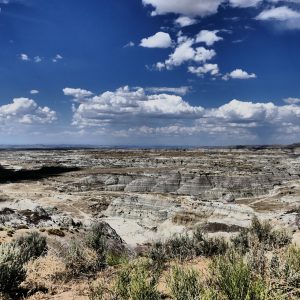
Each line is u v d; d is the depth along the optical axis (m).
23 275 9.98
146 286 7.58
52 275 11.51
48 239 24.73
